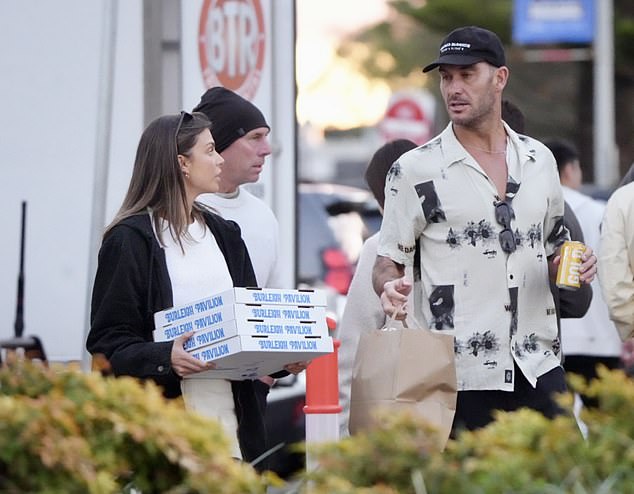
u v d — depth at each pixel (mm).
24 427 7738
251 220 14453
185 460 8047
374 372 12117
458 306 12547
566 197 20219
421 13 68812
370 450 8211
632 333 14219
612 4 63875
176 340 11055
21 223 16703
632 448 8203
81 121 17609
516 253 12578
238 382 11664
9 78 17812
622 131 67062
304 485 8352
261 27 18047
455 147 12695
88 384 8328
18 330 16547
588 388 8859
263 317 10945
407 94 45906
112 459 8117
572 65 66938
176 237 11539
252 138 14195
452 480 8047
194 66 17391
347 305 14336
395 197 12781
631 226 14133
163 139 11625
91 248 14266
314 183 38000
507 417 8602
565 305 13586
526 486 7941
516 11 57938
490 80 12625
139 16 17234
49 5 17719
